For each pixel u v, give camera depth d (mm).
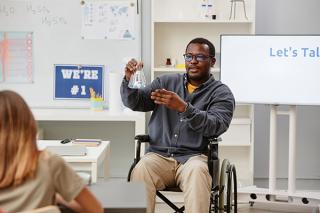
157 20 4258
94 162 2727
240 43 3863
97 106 4363
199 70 3170
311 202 3791
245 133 4277
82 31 4465
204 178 2742
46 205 1557
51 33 4461
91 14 4453
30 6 4426
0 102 1497
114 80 4238
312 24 4543
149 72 4535
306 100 3766
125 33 4473
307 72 3756
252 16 4227
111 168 4648
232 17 4426
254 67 3846
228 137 4270
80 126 4625
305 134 4598
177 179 3006
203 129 2859
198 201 2699
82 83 4516
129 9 4453
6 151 1487
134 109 3201
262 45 3822
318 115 4574
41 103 4527
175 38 4516
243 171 4527
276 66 3805
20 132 1495
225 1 4445
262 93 3838
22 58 4469
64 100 4531
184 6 4465
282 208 4066
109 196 1938
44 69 4492
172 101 2787
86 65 4500
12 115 1491
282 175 4613
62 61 4488
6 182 1496
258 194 3896
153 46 4293
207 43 3223
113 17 4461
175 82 3260
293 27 4539
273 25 4531
